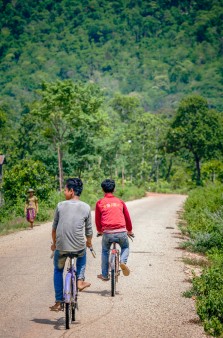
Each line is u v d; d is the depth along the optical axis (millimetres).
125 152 175750
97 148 112688
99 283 19109
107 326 13727
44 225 42844
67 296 13250
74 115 105312
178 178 194625
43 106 106500
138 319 14477
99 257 25281
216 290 15789
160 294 17500
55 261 14039
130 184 142750
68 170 108125
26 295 16953
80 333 13062
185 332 13453
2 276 20125
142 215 53188
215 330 13344
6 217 49312
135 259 24844
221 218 34750
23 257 25047
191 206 55031
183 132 197250
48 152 108812
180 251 28016
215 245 28078
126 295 17250
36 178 56688
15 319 14219
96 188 96750
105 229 17375
